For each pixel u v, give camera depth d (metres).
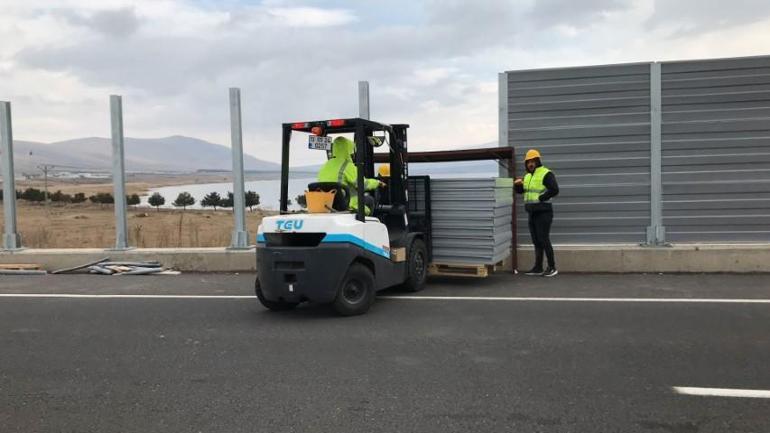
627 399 4.54
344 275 7.39
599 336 6.27
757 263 10.00
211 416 4.38
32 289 10.01
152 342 6.44
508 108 11.17
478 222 9.41
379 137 8.76
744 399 4.51
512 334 6.43
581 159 10.93
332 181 8.01
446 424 4.15
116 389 4.98
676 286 8.99
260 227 7.88
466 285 9.57
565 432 3.99
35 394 4.89
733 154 10.46
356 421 4.23
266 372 5.34
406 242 8.77
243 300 8.80
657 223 10.70
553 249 10.59
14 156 12.69
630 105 10.72
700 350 5.72
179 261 11.94
